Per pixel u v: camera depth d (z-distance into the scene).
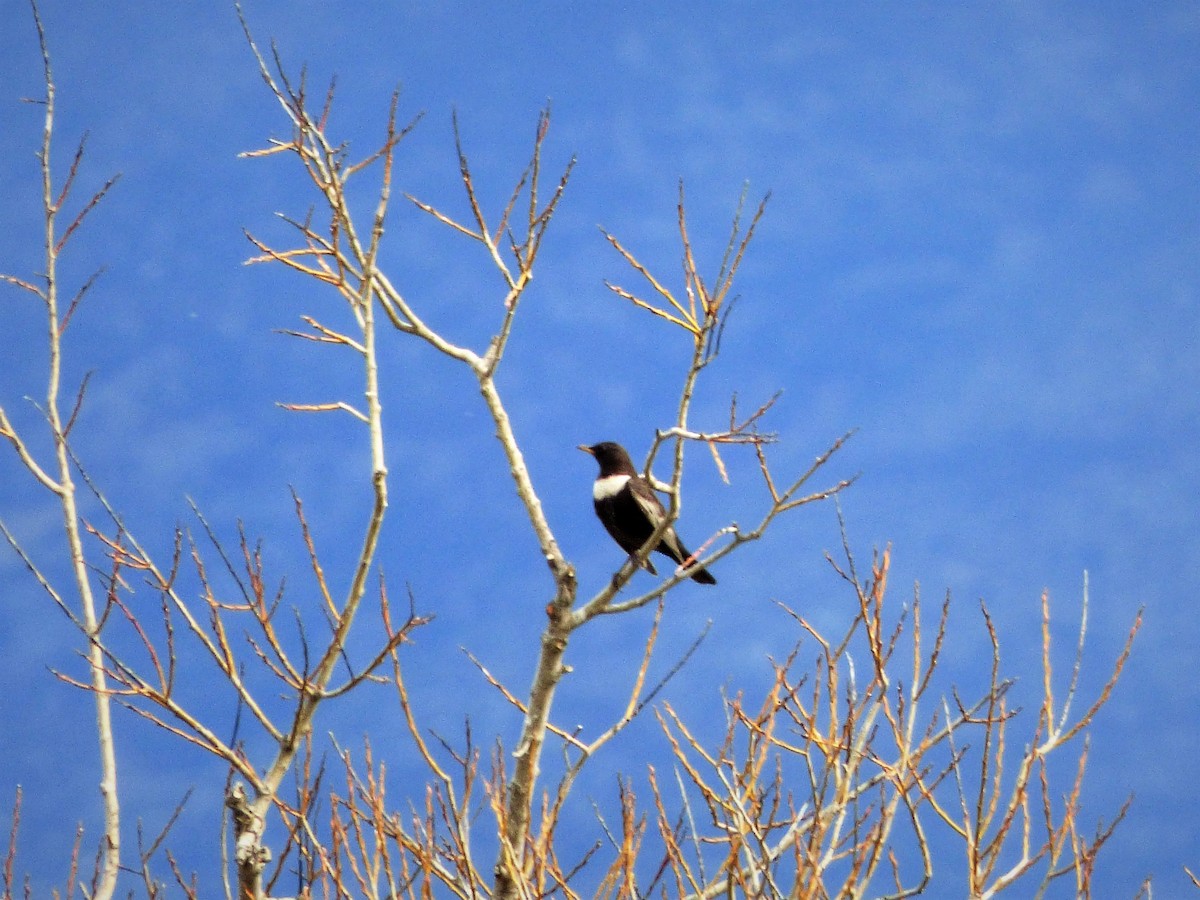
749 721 12.27
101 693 12.54
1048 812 11.62
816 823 11.41
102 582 12.55
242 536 12.70
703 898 11.66
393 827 12.02
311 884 12.01
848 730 11.87
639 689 12.51
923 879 11.52
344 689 12.51
